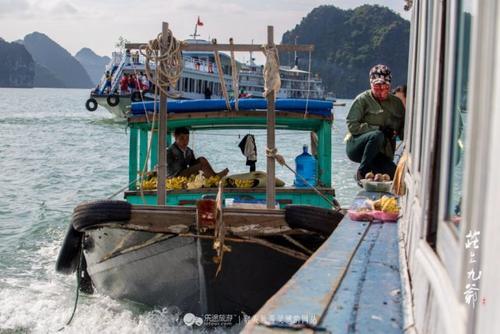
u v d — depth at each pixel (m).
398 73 162.50
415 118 3.81
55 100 126.88
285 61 129.50
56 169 22.53
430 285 2.40
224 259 6.24
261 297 6.45
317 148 9.27
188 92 40.84
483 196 1.55
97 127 44.16
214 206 5.97
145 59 6.41
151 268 6.56
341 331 2.84
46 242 11.12
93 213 6.27
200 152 22.80
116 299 7.25
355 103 8.28
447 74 2.28
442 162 2.31
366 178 7.59
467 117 1.76
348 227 5.31
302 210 6.11
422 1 3.69
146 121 8.70
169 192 8.16
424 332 2.50
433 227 2.53
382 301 3.24
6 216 13.70
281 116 8.67
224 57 39.78
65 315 7.29
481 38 1.59
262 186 8.55
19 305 7.61
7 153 27.77
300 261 6.34
